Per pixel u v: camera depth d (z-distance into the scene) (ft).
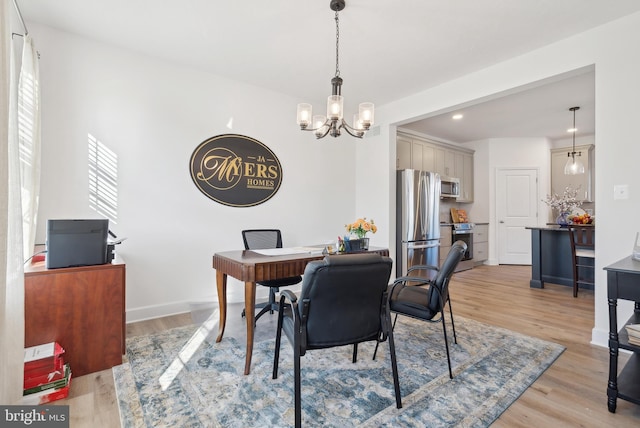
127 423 4.95
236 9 7.47
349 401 5.54
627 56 7.50
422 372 6.54
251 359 6.79
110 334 6.75
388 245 13.98
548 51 8.87
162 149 10.02
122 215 9.36
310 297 4.84
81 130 8.71
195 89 10.64
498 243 20.62
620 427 4.85
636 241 6.64
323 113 14.08
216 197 11.10
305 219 13.48
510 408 5.35
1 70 4.11
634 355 6.51
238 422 4.99
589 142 19.62
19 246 4.80
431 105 12.08
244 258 7.35
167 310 10.07
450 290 13.55
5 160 4.13
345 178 14.92
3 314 4.10
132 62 9.50
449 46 9.01
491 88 10.21
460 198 20.25
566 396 5.69
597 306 7.89
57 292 6.28
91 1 7.20
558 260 14.12
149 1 7.20
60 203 8.41
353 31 8.32
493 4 7.14
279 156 12.69
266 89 12.28
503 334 8.56
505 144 20.56
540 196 20.27
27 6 7.38
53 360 5.61
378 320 5.49
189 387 5.96
